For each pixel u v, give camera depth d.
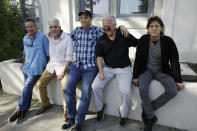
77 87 2.52
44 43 2.47
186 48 3.15
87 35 2.37
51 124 2.32
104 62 2.36
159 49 1.99
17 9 4.17
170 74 2.06
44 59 2.52
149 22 1.95
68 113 2.27
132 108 2.32
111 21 2.05
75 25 3.81
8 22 3.76
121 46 2.18
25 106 2.46
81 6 3.81
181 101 2.06
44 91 2.52
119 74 2.19
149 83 2.10
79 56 2.39
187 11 2.97
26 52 2.52
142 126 2.24
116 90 2.30
